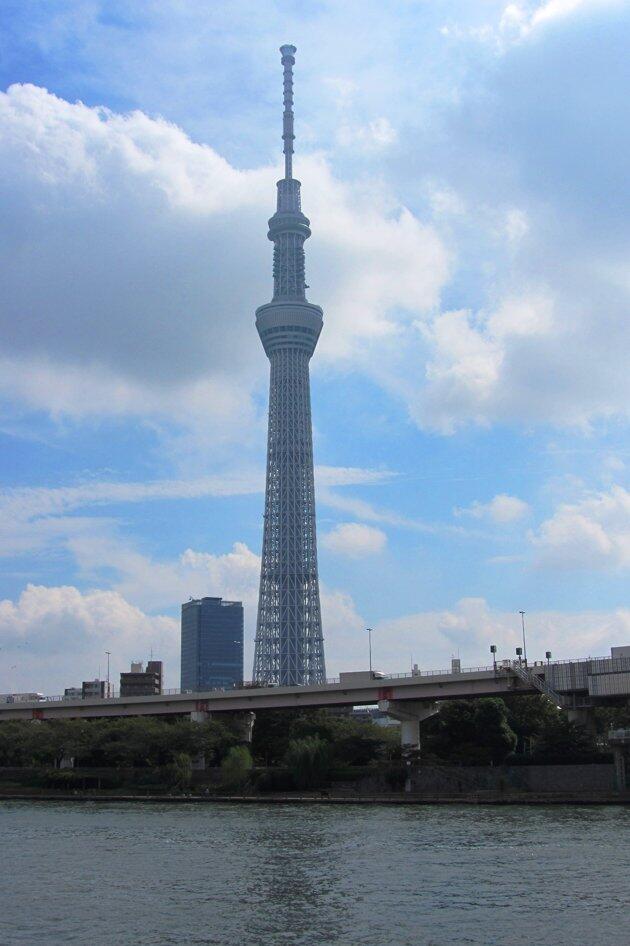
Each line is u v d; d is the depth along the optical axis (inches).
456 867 3932.1
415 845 4581.7
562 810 6259.8
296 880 3752.5
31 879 3873.0
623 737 7062.0
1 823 6013.8
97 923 3107.8
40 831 5516.7
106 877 3897.6
